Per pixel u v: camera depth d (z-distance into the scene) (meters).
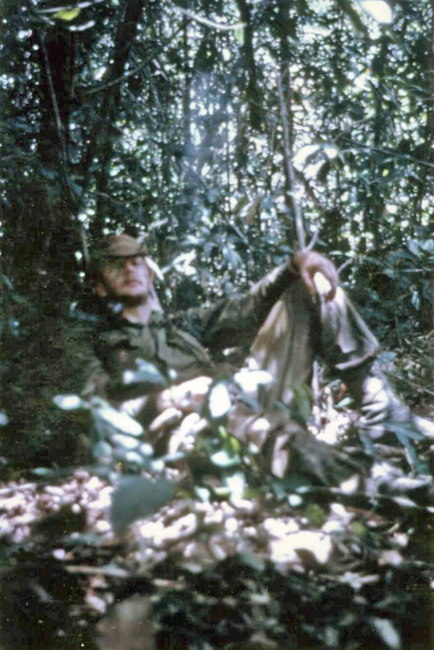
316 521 2.13
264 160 4.00
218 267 3.65
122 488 1.51
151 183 3.95
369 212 4.10
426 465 2.63
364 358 2.86
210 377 2.83
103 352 2.92
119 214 3.91
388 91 3.91
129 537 2.11
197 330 3.03
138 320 2.97
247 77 3.95
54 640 2.05
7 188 3.73
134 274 3.01
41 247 3.66
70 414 2.87
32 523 2.27
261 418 2.60
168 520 2.18
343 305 2.91
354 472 2.58
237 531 2.15
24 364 3.00
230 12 4.09
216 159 3.98
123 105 4.11
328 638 2.03
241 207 3.59
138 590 2.14
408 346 3.84
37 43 3.98
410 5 3.94
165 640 2.05
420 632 2.11
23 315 3.18
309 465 2.54
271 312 2.99
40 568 2.15
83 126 4.07
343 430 2.89
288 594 2.12
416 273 3.79
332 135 4.02
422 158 4.11
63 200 3.77
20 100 4.00
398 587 2.21
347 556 2.21
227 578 2.13
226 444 2.00
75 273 3.58
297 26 3.99
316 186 4.03
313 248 3.86
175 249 3.60
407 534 2.44
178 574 2.11
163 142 3.88
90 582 2.14
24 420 2.90
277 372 2.84
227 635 2.06
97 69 4.16
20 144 3.96
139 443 1.77
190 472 2.26
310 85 4.09
